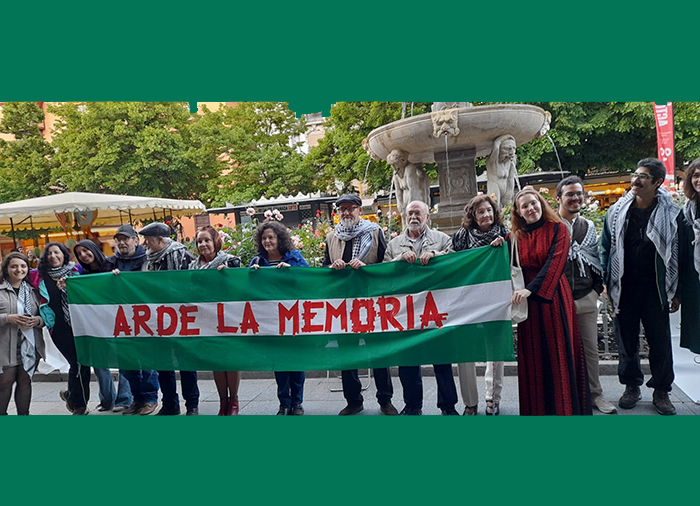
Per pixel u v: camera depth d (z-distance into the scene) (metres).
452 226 8.95
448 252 5.09
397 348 5.07
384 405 5.31
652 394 5.47
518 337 4.84
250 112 26.45
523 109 7.77
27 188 26.64
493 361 4.79
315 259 8.61
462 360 4.89
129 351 5.62
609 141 19.78
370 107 21.06
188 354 5.50
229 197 25.02
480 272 4.84
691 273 5.04
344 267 5.22
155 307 5.57
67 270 5.98
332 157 24.16
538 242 4.71
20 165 26.98
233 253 8.84
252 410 5.88
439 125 7.67
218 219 25.70
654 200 5.03
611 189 21.95
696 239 4.94
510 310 4.73
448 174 8.51
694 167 4.85
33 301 5.74
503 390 6.07
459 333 4.90
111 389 6.22
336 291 5.25
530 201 4.66
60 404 6.71
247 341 5.41
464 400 5.12
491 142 8.53
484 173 19.84
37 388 7.59
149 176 23.89
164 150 24.27
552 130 19.17
